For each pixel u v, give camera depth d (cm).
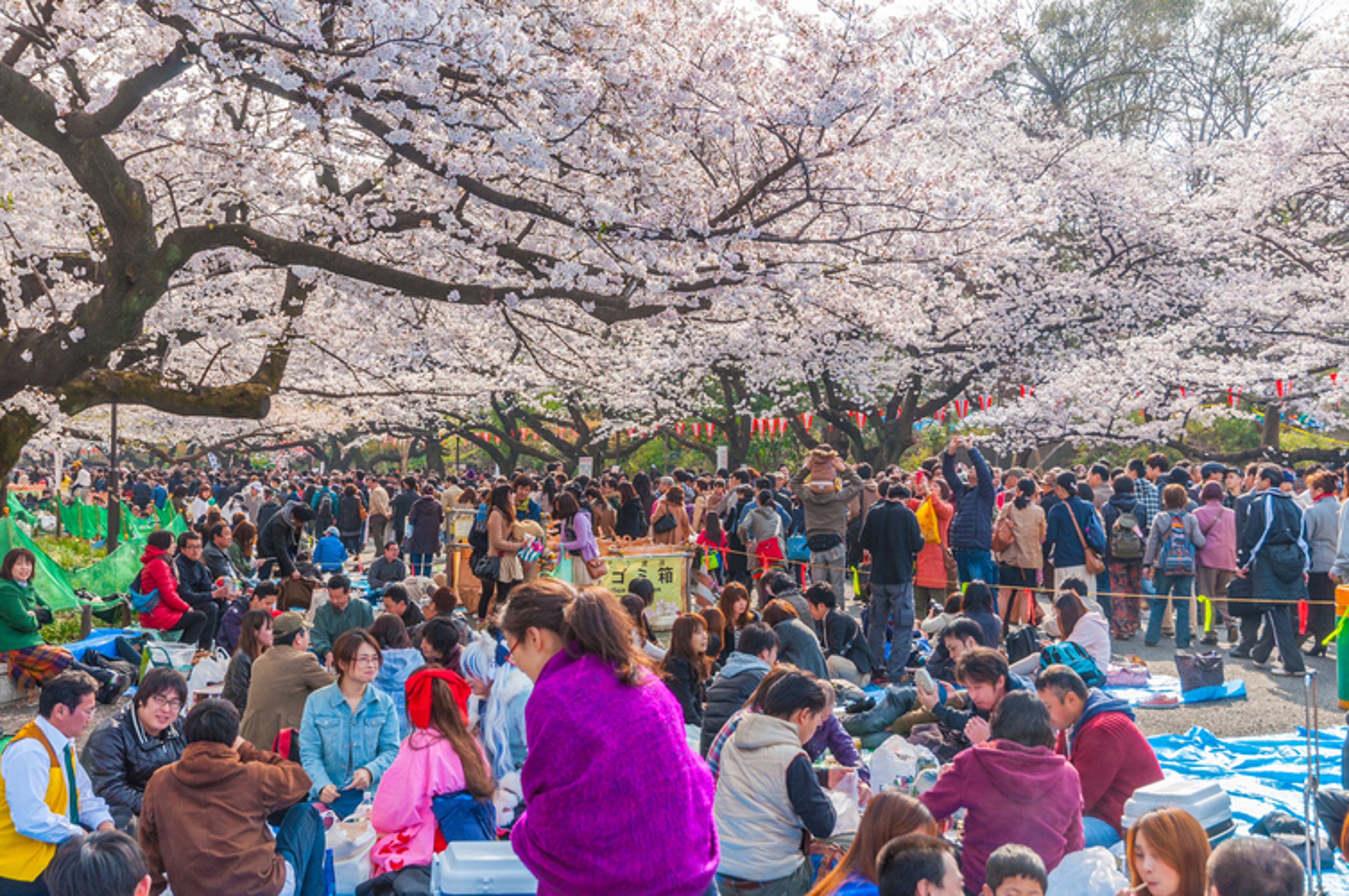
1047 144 2847
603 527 1560
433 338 1500
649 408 3219
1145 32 3434
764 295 1054
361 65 747
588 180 994
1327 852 509
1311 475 1212
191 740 442
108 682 933
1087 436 2430
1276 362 2362
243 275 1316
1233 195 2506
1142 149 3058
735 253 970
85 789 494
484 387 1803
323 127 975
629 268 935
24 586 907
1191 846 343
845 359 2552
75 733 473
